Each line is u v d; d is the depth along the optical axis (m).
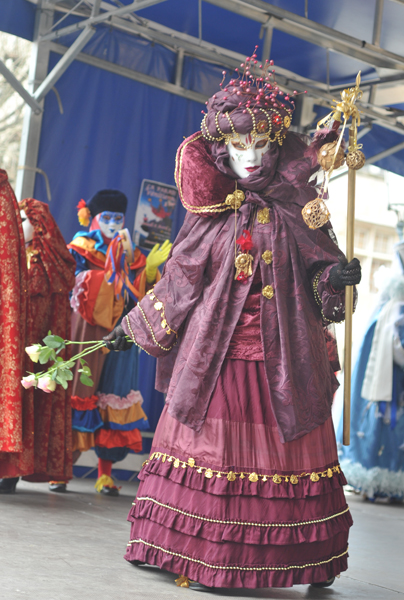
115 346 2.62
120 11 4.60
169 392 2.45
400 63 5.04
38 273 4.09
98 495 4.43
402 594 2.48
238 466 2.26
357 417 5.80
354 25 5.13
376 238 13.32
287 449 2.30
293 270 2.44
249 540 2.20
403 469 5.69
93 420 4.57
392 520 4.66
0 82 11.87
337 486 2.37
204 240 2.51
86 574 2.23
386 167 6.59
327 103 6.14
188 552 2.23
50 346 2.63
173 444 2.36
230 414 2.30
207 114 2.54
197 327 2.43
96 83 5.37
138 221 5.62
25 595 1.89
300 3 4.86
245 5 4.92
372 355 5.86
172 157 5.76
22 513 3.31
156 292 2.55
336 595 2.38
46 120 5.18
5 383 3.62
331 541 2.32
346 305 2.39
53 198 5.23
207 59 5.80
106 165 5.45
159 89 5.65
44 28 5.08
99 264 4.78
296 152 2.55
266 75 2.63
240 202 2.50
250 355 2.38
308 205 2.40
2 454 3.77
